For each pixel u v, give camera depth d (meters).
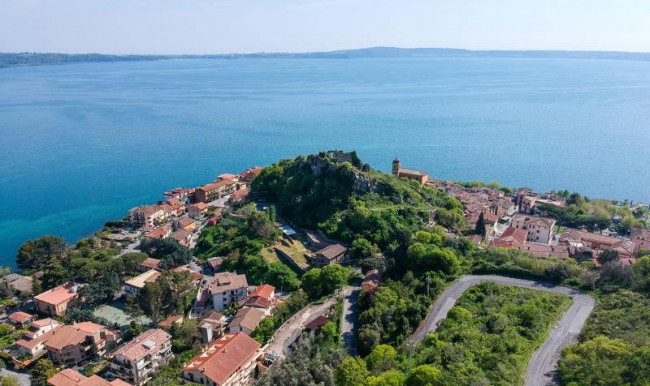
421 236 166.25
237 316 145.12
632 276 132.25
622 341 95.94
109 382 114.69
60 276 178.00
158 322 149.75
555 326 113.88
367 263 163.25
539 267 143.88
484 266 149.25
